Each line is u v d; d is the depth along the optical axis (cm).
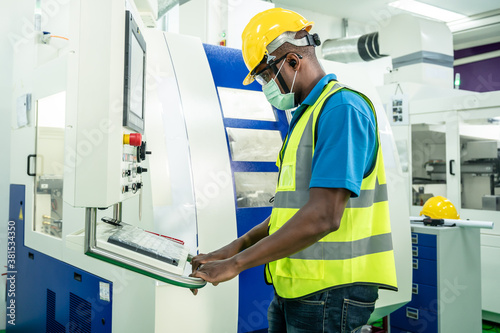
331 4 613
